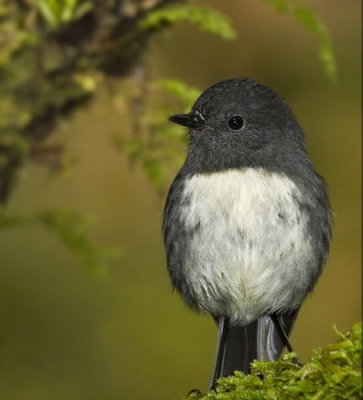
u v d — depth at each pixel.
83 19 11.59
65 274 15.05
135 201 14.90
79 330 14.74
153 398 14.27
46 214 11.97
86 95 12.02
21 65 11.71
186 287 10.09
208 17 11.42
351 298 14.70
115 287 14.95
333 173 15.39
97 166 14.64
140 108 11.90
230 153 9.81
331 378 6.57
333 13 15.83
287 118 10.03
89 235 14.80
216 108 9.91
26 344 14.63
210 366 14.40
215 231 9.62
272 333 10.27
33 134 12.03
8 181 12.08
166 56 15.08
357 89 15.68
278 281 9.70
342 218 15.17
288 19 15.51
